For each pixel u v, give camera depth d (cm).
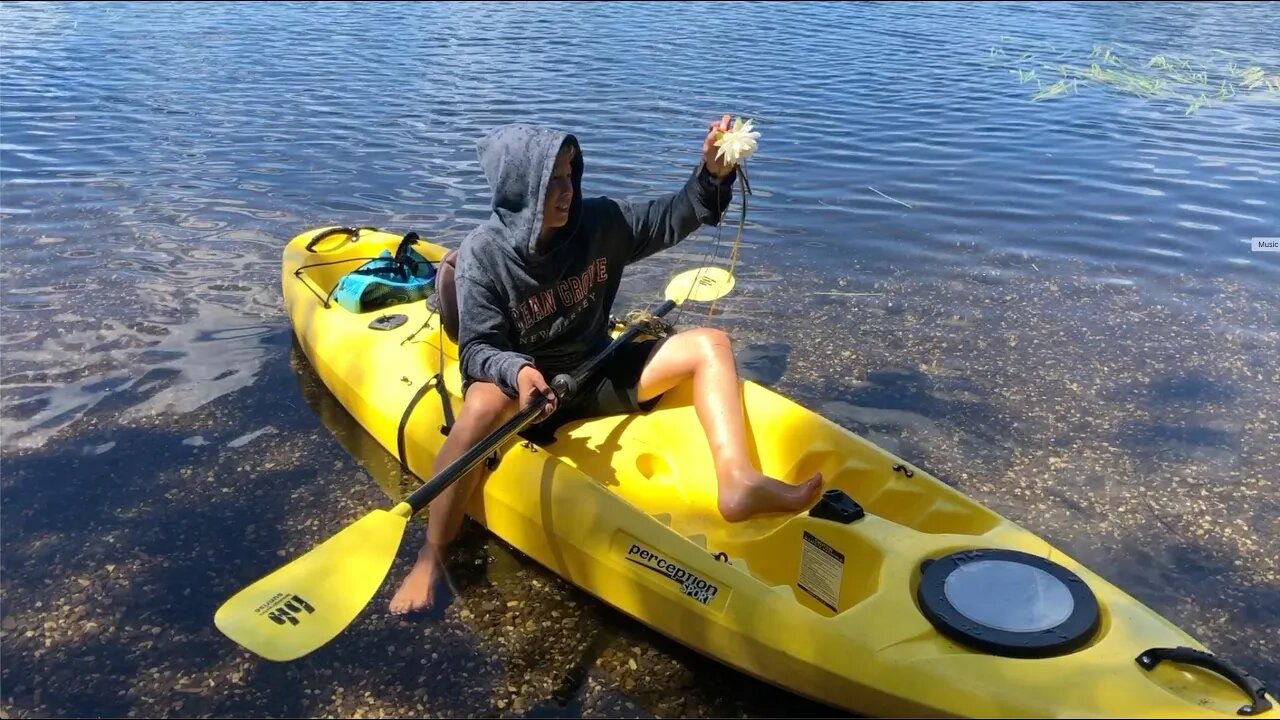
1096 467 336
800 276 498
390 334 363
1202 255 526
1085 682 199
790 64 1036
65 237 530
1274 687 237
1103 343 428
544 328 291
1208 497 318
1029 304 467
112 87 900
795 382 391
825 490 282
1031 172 670
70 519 298
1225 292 480
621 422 305
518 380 266
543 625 257
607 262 299
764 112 824
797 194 623
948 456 342
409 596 265
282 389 378
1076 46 1148
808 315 454
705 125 770
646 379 298
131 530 293
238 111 812
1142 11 1447
